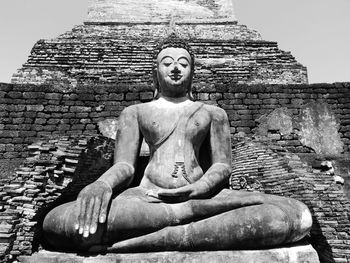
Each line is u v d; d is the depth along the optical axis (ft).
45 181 20.93
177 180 13.12
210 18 51.70
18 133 24.64
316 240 21.88
